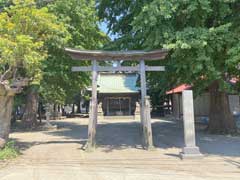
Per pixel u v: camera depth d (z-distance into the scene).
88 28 25.55
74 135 22.58
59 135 22.61
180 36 13.64
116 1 20.05
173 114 43.62
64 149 15.61
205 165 11.41
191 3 13.62
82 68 15.90
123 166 11.43
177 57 15.00
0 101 14.31
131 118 45.38
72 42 24.11
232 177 9.66
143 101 15.80
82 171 10.66
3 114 14.34
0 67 13.70
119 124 33.94
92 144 15.23
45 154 14.16
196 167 11.12
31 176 9.99
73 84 27.77
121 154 13.98
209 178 9.55
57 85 27.12
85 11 24.92
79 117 52.22
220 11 14.65
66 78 25.42
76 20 24.59
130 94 46.34
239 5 15.41
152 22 13.68
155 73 20.58
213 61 15.45
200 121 31.84
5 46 12.32
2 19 13.09
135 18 14.29
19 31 13.54
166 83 20.00
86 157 13.34
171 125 29.86
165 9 13.45
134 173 10.30
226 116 21.36
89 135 15.26
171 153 14.08
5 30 13.12
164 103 47.31
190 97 12.90
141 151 14.73
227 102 21.52
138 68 15.96
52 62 23.59
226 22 15.30
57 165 11.71
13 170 10.90
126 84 47.22
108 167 11.28
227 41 14.25
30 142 18.45
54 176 9.96
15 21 13.42
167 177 9.72
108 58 15.82
